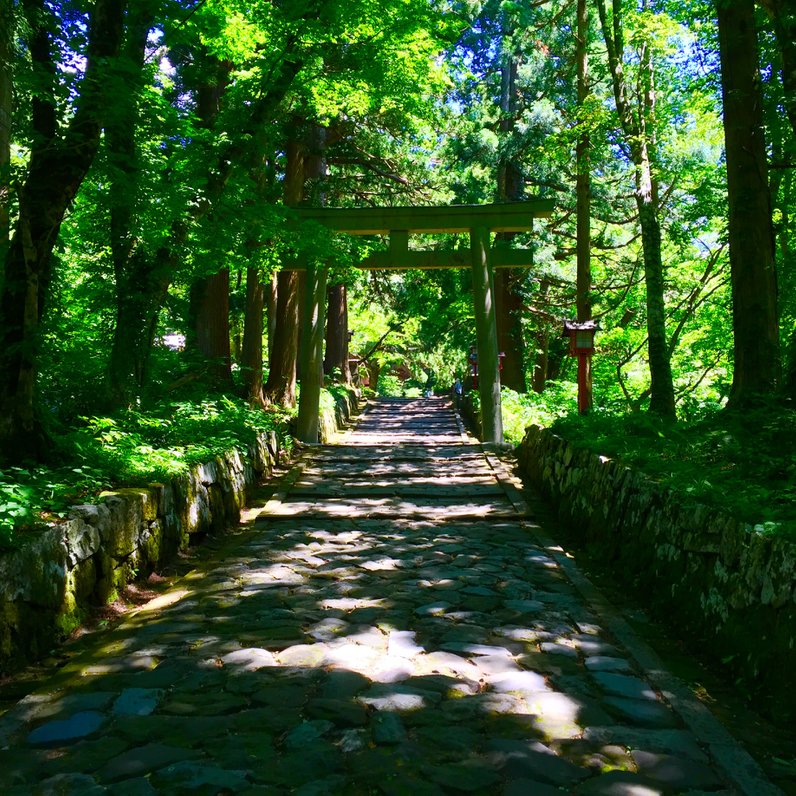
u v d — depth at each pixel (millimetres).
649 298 10695
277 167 19125
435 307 25203
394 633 4609
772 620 3727
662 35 10797
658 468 6395
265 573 6199
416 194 20672
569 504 8398
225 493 8547
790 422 6199
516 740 3176
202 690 3684
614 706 3564
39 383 8469
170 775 2867
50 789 2771
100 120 6285
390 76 11883
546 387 24938
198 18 9594
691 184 13367
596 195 19719
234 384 16109
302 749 3068
